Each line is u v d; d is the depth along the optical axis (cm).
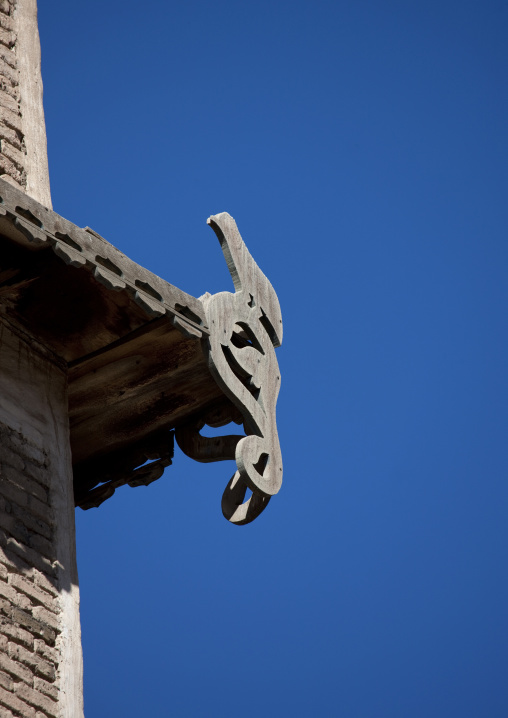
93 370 1154
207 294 1189
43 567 1010
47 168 1229
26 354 1097
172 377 1180
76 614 1016
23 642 955
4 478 1010
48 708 950
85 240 1009
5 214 952
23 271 1045
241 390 1162
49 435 1080
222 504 1212
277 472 1184
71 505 1073
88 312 1091
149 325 1102
